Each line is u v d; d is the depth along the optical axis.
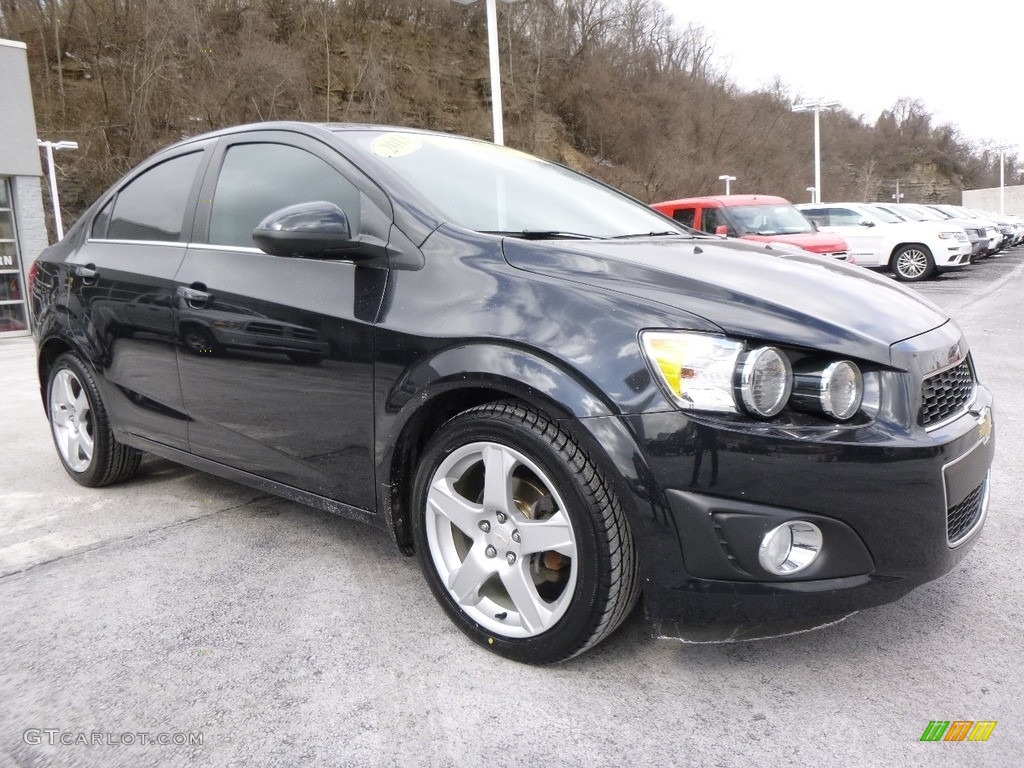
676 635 1.96
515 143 48.12
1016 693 2.03
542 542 2.05
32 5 37.91
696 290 2.03
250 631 2.36
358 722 1.92
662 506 1.86
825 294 2.19
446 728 1.90
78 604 2.54
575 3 53.91
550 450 1.97
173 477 3.89
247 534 3.12
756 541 1.84
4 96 12.65
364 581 2.69
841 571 1.90
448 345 2.14
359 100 43.53
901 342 2.04
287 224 2.25
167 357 2.99
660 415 1.85
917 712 1.95
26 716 1.95
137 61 36.88
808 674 2.13
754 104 64.12
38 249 13.24
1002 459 3.98
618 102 54.19
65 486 3.77
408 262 2.32
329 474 2.54
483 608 2.24
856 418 1.93
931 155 93.75
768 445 1.82
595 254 2.21
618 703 2.00
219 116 37.62
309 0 43.38
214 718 1.94
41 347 3.75
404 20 47.38
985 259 22.22
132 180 3.49
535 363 1.98
